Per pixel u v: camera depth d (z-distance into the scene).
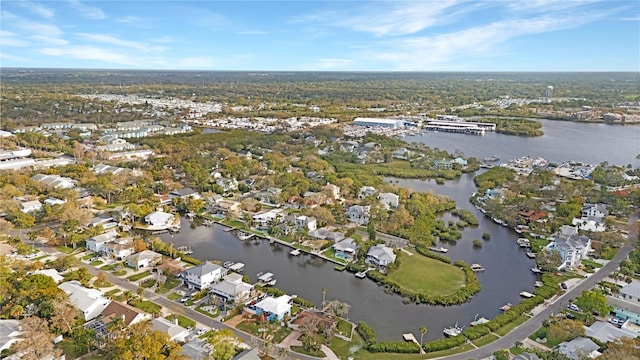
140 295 141.50
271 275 161.38
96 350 114.81
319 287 156.25
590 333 118.88
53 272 150.38
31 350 103.44
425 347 118.06
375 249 174.38
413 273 164.62
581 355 105.62
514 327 128.62
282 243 194.38
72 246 180.88
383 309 141.75
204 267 152.88
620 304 135.12
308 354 116.06
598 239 191.12
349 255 179.12
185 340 118.19
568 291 150.50
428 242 189.62
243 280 155.75
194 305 139.25
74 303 129.50
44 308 123.06
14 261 155.38
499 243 196.38
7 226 183.88
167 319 129.88
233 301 140.62
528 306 138.38
